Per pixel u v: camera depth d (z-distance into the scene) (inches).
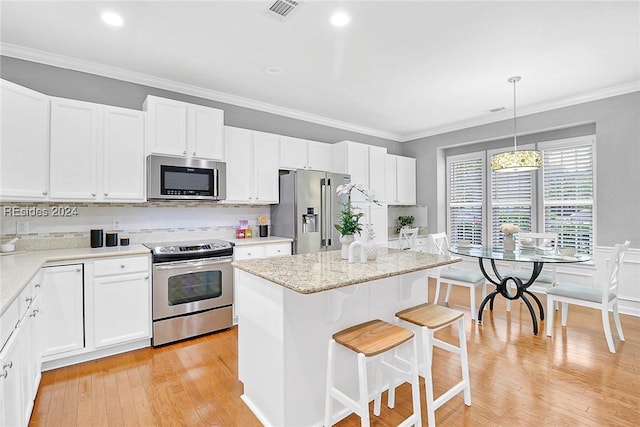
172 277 115.5
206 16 90.5
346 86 141.6
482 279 146.8
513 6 86.4
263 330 74.4
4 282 65.4
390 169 205.2
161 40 103.0
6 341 55.6
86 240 119.5
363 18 91.8
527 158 128.6
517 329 127.5
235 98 153.3
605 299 108.2
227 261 128.3
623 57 115.0
